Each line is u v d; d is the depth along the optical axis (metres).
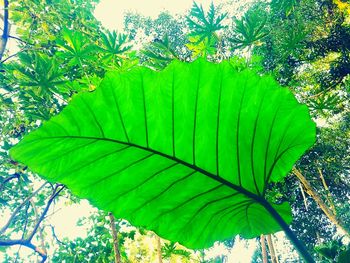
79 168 1.01
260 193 1.11
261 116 1.05
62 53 5.92
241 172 1.10
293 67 11.70
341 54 11.65
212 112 1.05
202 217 1.21
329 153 12.36
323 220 15.12
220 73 1.01
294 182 12.59
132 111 0.99
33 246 7.66
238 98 1.04
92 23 9.92
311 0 11.61
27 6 8.59
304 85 11.66
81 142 0.96
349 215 14.25
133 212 1.16
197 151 1.08
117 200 1.13
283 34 10.22
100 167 1.04
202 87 1.03
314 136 1.07
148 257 12.95
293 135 1.08
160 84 1.00
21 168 7.88
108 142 0.99
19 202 9.67
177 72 1.00
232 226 1.25
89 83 6.18
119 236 9.47
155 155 1.06
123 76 0.96
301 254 1.01
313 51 11.48
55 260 9.02
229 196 1.14
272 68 10.37
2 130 8.60
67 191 10.27
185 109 1.04
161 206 1.18
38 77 5.77
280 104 1.03
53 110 7.39
